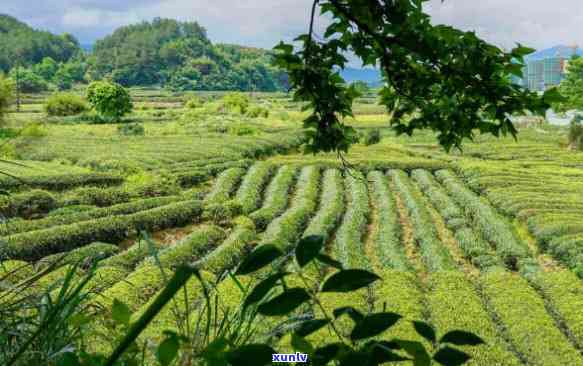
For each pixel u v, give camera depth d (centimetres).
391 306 1543
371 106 12744
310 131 417
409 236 2812
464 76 330
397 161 4534
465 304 1594
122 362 153
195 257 2188
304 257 122
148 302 1479
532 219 2781
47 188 3197
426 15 328
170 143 5356
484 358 1234
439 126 365
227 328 177
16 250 2066
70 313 188
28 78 15938
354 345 132
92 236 2348
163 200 2986
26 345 154
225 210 2867
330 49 371
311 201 3184
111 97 8006
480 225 2808
